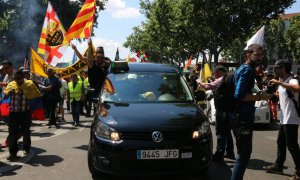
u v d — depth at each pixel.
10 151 8.09
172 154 5.91
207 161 6.17
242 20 38.00
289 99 6.58
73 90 13.74
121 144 5.93
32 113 8.80
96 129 6.28
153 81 7.51
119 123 6.09
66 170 7.29
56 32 11.43
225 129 7.95
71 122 15.16
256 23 37.97
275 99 6.99
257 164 7.85
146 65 8.12
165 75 7.73
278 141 7.11
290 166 7.74
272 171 7.17
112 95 7.17
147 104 6.82
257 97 5.32
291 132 6.59
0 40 53.25
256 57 5.36
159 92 7.25
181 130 6.01
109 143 5.99
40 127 13.47
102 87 7.57
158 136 5.93
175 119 6.21
